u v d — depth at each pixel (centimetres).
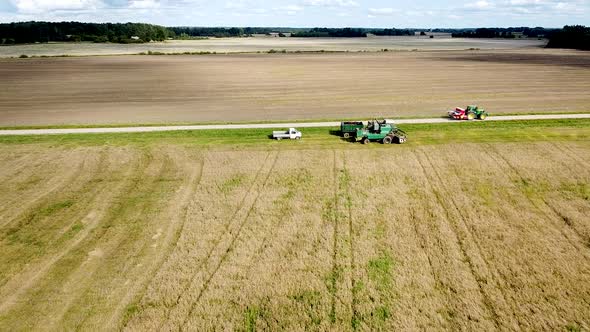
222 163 3547
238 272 2117
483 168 3381
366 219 2616
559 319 1784
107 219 2648
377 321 1791
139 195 2980
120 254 2275
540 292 1942
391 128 4016
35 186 3142
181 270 2136
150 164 3538
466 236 2406
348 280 2047
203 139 4178
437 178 3209
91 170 3428
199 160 3619
